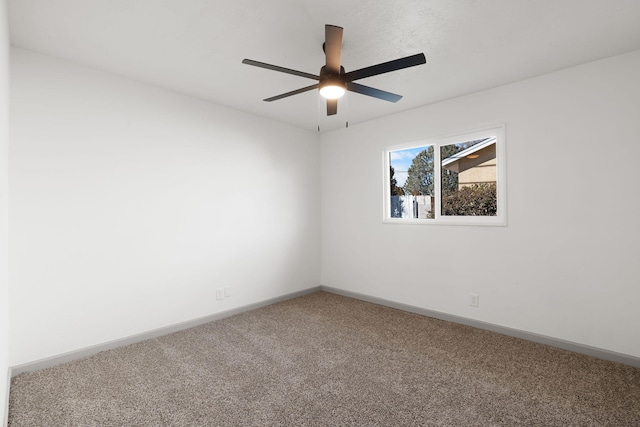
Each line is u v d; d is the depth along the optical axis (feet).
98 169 8.59
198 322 10.60
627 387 6.79
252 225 12.38
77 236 8.24
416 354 8.38
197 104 10.71
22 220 7.44
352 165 13.83
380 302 12.86
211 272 11.08
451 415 5.94
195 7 6.04
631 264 7.71
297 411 6.06
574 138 8.43
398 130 12.21
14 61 7.38
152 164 9.64
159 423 5.74
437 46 7.41
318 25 6.61
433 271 11.33
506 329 9.60
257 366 7.76
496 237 9.84
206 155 10.96
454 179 11.08
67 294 8.07
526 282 9.27
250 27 6.70
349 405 6.24
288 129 13.73
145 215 9.48
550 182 8.82
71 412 6.02
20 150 7.43
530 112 9.12
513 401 6.35
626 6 5.95
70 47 7.47
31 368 7.47
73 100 8.19
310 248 14.66
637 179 7.61
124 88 9.07
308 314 11.66
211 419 5.84
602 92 8.02
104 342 8.67
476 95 10.16
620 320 7.86
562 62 8.19
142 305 9.41
